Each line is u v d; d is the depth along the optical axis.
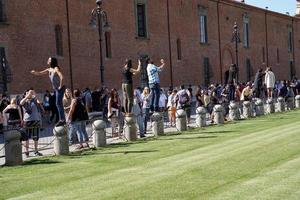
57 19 38.81
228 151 17.52
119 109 23.44
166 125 28.94
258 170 13.77
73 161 17.00
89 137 22.42
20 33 35.38
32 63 36.22
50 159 17.69
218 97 35.66
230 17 64.69
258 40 71.62
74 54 40.22
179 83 54.06
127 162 16.19
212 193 11.35
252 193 11.20
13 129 17.39
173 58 53.38
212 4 61.00
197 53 57.69
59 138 18.61
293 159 15.30
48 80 37.41
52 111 30.94
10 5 34.75
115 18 45.19
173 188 12.02
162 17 52.03
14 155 16.67
